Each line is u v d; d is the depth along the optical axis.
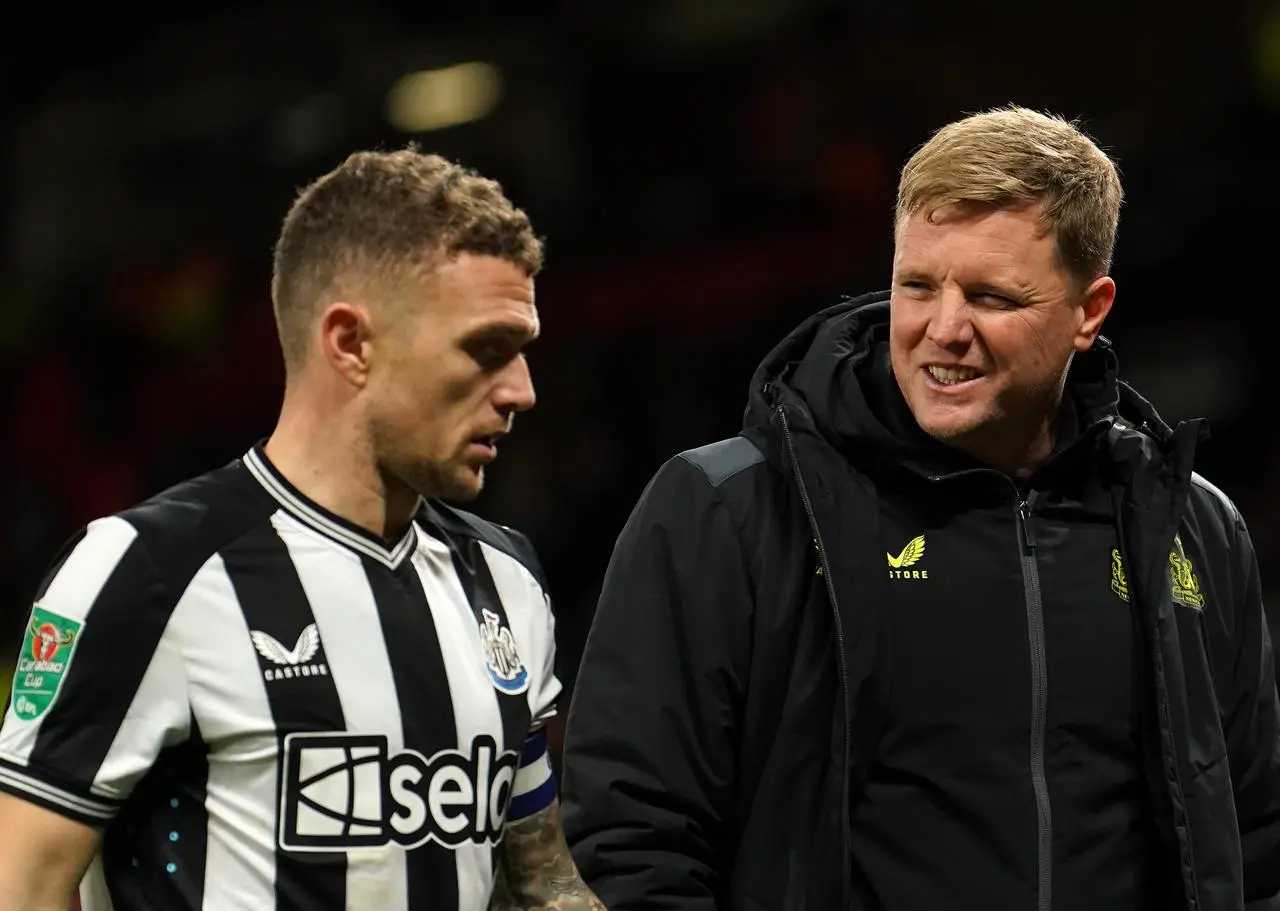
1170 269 33.91
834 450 7.85
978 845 7.56
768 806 7.69
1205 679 7.94
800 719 7.68
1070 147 7.72
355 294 6.50
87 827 6.22
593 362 38.78
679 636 7.75
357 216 6.51
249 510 6.61
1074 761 7.74
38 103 50.00
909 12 39.72
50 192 48.34
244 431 41.25
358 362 6.55
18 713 6.24
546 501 36.66
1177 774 7.62
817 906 7.56
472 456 6.60
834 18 41.06
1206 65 35.56
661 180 42.34
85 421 41.84
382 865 6.40
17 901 6.07
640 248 40.28
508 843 7.26
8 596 38.62
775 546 7.81
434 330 6.45
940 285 7.61
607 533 35.78
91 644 6.21
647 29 43.88
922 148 7.83
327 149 46.22
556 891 7.24
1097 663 7.83
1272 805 8.44
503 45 45.34
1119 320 34.25
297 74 47.34
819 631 7.74
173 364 42.81
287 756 6.35
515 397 6.61
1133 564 7.98
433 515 7.21
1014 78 37.91
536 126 44.00
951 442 7.88
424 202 6.46
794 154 39.75
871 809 7.63
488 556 7.28
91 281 46.00
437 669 6.70
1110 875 7.68
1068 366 8.00
